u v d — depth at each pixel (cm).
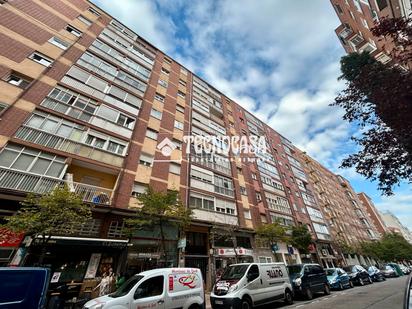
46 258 977
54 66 1421
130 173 1429
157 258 1305
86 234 1098
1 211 909
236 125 2995
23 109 1149
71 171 1257
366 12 1650
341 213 4634
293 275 1187
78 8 1906
